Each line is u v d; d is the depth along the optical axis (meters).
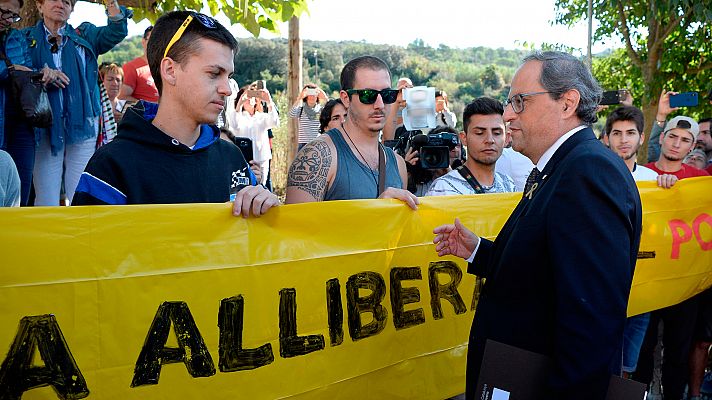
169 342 2.35
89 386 2.20
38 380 2.12
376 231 2.93
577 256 2.06
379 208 2.95
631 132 4.75
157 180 2.43
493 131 3.91
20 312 2.10
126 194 2.38
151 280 2.31
